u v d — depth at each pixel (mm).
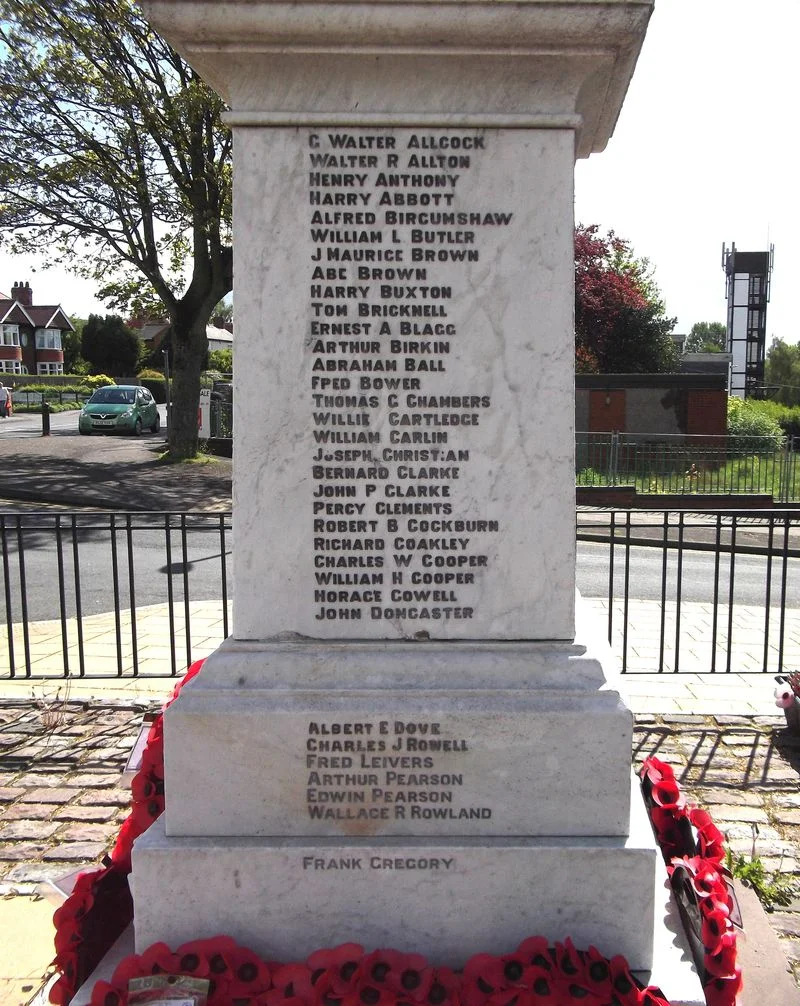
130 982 2277
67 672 5707
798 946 3055
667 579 10352
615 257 39438
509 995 2270
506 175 2514
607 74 2586
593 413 21594
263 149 2498
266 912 2457
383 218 2516
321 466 2572
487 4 2326
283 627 2611
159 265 20938
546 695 2502
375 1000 2277
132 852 2441
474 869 2451
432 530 2588
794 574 10969
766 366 64812
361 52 2428
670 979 2410
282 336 2539
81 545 11758
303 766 2492
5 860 3617
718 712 5336
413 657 2566
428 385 2557
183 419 21125
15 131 17500
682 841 2934
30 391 50812
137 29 16734
